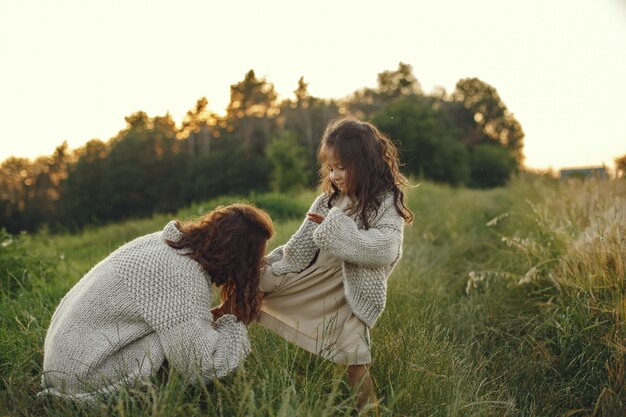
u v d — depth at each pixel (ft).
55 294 13.50
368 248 8.18
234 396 7.57
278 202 40.09
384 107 184.85
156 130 174.19
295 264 8.98
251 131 178.60
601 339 10.30
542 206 20.47
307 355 9.40
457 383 8.52
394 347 9.39
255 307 8.91
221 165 157.48
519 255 16.63
